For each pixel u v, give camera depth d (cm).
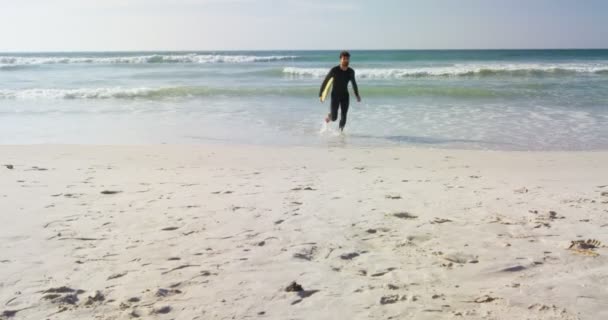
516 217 474
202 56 4388
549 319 265
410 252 377
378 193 573
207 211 484
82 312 271
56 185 593
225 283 314
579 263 353
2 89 1997
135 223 441
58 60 4212
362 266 348
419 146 966
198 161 790
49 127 1177
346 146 962
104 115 1372
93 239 396
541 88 2002
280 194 561
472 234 421
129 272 330
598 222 458
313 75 2800
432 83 2238
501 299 292
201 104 1597
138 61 4322
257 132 1120
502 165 779
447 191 589
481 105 1558
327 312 274
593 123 1219
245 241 397
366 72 2641
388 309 278
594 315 270
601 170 737
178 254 366
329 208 501
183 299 290
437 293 301
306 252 375
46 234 406
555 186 623
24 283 309
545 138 1044
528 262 355
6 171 675
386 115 1370
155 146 935
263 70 3053
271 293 299
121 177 652
